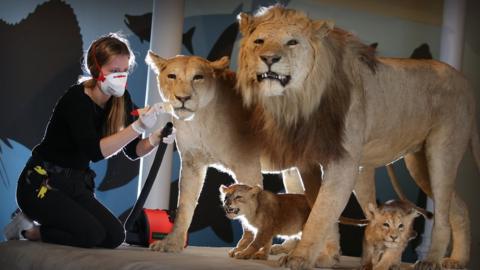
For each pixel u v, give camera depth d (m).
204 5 6.95
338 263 3.95
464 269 4.45
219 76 4.20
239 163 4.18
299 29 3.46
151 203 5.74
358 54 3.79
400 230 3.44
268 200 3.88
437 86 4.16
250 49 3.51
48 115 6.41
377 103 3.82
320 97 3.51
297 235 4.03
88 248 3.97
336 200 3.49
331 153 3.53
